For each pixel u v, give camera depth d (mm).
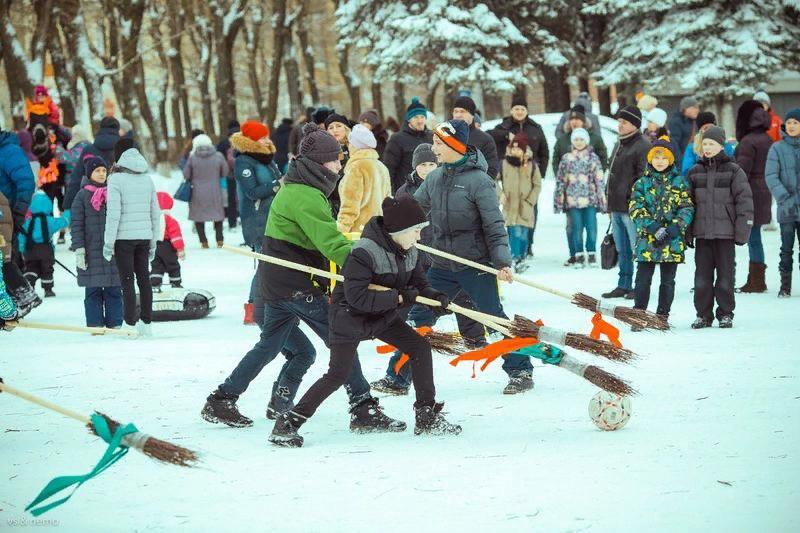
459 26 38781
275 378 9883
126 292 12555
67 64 39000
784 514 5461
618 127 14852
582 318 12969
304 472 6613
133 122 43656
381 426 7750
